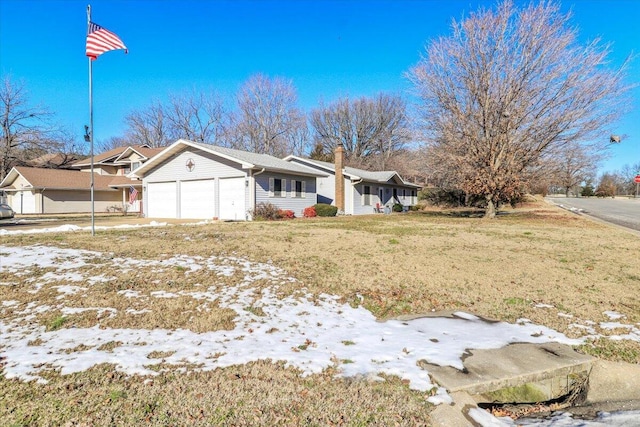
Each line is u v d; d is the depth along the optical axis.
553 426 2.61
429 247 8.38
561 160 17.11
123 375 2.84
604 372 3.19
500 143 17.45
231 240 8.87
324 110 47.41
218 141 43.12
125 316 4.09
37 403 2.45
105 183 29.42
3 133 30.03
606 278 5.90
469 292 5.25
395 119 45.88
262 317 4.22
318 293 5.11
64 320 3.93
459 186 18.77
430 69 18.56
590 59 16.08
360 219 17.27
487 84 17.31
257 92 41.28
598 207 28.27
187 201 18.75
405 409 2.50
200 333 3.73
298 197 20.08
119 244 7.91
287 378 2.85
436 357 3.26
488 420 2.48
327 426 2.30
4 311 4.14
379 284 5.55
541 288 5.41
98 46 9.25
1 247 7.32
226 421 2.31
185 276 5.58
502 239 9.75
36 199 26.09
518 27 16.84
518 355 3.34
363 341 3.63
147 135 42.50
